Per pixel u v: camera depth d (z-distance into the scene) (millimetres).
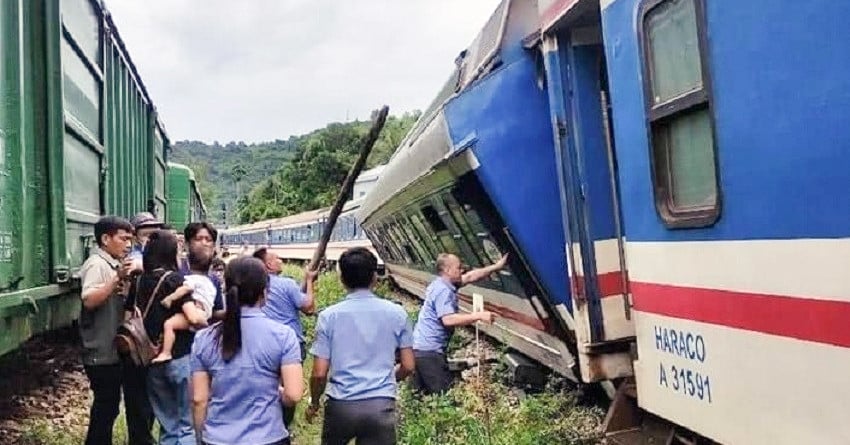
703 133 4379
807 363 3492
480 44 8656
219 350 4238
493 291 9180
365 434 5000
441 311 7500
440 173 7543
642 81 4922
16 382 10727
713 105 4109
